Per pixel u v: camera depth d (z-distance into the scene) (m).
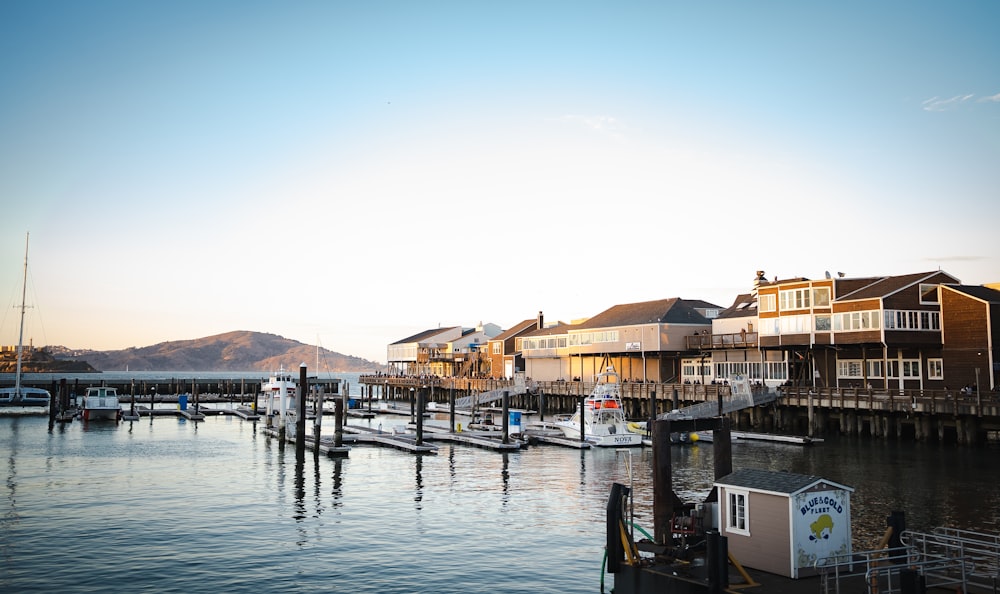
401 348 153.62
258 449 58.44
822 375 71.50
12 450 56.53
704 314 89.62
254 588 23.25
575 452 56.59
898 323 62.81
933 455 50.59
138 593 22.73
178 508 34.81
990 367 59.19
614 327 92.25
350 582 23.86
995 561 21.33
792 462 47.56
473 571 24.98
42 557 26.47
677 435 59.78
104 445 60.44
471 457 53.62
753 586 19.62
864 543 26.66
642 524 31.33
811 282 69.56
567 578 24.23
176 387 137.00
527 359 113.25
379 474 45.44
